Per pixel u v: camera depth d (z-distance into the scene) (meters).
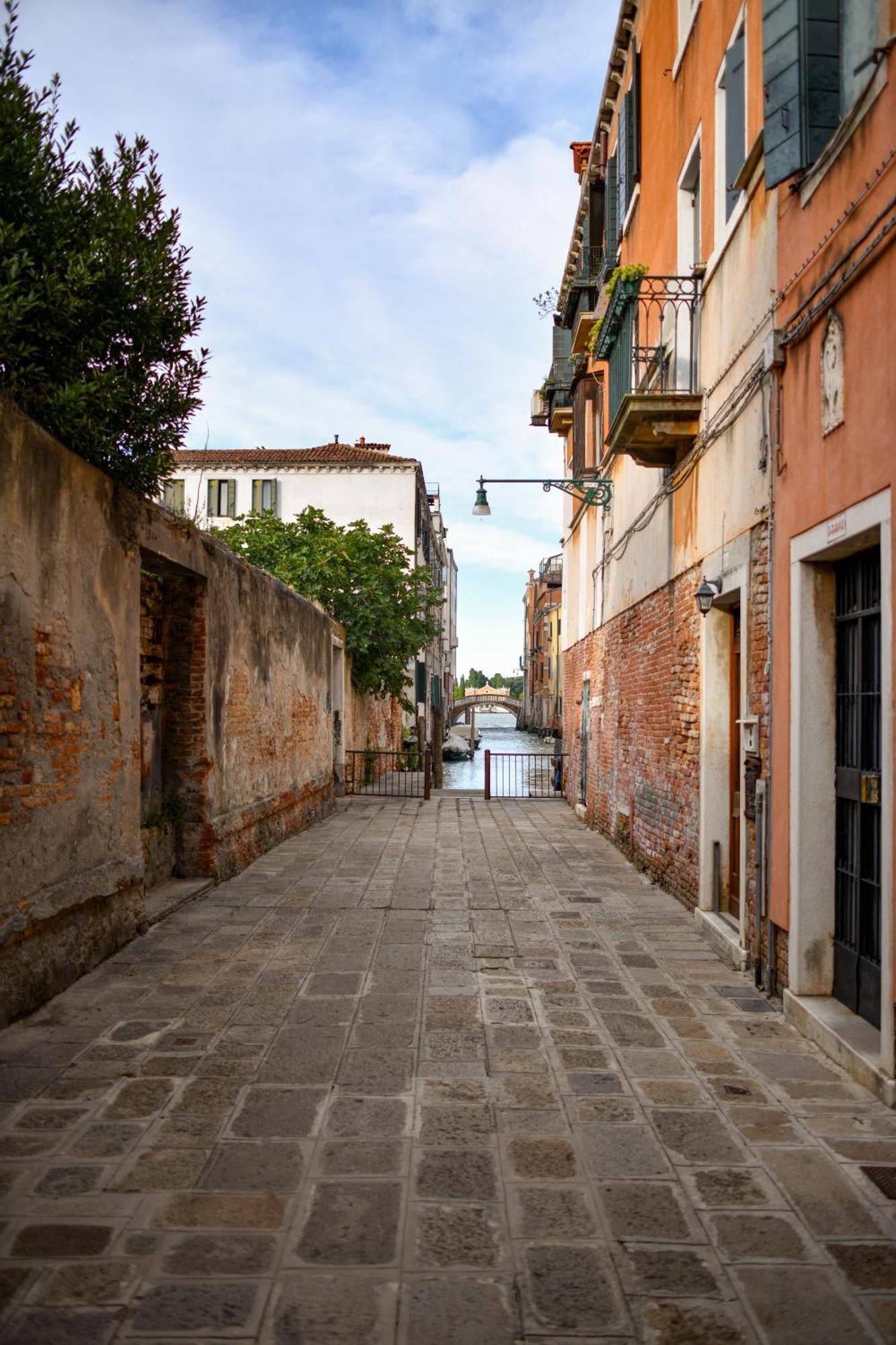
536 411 19.80
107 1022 5.20
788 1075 4.52
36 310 5.53
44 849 5.57
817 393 5.05
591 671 15.34
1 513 5.06
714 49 7.59
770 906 5.83
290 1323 2.67
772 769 5.80
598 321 10.88
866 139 4.41
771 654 5.86
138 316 6.25
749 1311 2.74
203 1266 2.93
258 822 11.23
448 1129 3.90
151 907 7.76
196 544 8.60
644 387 8.81
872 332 4.34
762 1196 3.38
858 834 4.97
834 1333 2.65
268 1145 3.74
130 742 7.06
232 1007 5.47
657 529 9.87
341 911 8.12
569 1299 2.79
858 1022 4.88
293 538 22.23
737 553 6.75
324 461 32.50
